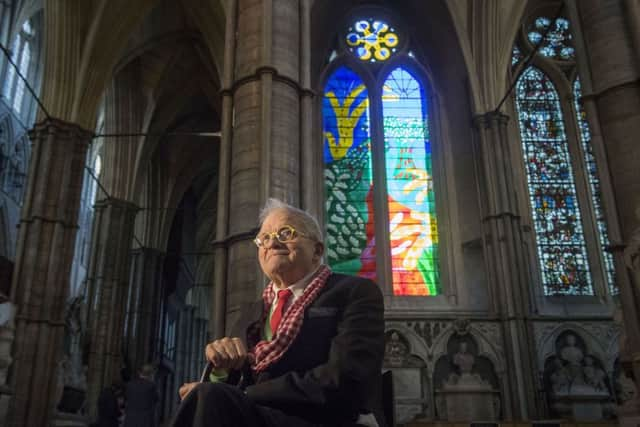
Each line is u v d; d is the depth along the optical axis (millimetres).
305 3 14953
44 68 22297
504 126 21703
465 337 19797
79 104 22266
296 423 1807
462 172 22547
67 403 21453
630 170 11438
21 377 18328
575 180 23359
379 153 23047
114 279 27812
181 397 1979
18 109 31422
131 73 29438
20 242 19953
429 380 19141
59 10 22328
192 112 33281
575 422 13383
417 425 14742
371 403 2178
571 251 22375
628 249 10594
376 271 21484
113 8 23312
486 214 21016
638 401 10469
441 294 21375
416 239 22078
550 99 24688
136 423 14023
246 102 13273
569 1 13203
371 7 25219
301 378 1929
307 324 2189
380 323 2141
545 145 23938
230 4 15000
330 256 21641
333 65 24344
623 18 12297
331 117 23594
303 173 13211
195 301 48938
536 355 19000
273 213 2648
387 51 24875
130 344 31453
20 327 18734
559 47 25391
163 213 35281
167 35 27234
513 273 19828
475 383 18719
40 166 21031
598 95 12211
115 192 29172
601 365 19766
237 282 11789
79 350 23031
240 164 12820
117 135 22344
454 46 23469
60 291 19922
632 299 10945
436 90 24188
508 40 23016
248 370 2215
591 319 20250
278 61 13594
